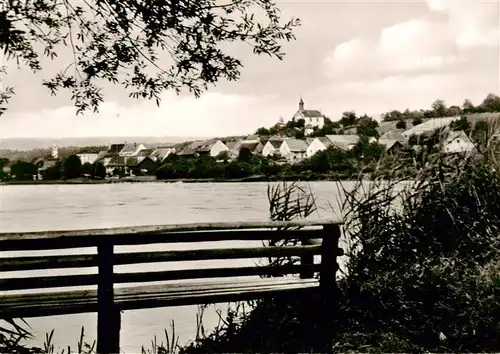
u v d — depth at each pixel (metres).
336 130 102.19
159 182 118.31
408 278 5.66
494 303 5.13
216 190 75.06
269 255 5.27
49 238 4.49
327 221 5.38
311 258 5.68
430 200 6.59
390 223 6.45
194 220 34.62
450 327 5.10
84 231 4.59
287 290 5.27
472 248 6.39
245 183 94.31
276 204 6.82
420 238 6.45
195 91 5.44
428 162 6.92
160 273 4.88
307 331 5.35
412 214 6.57
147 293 5.04
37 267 4.50
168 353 5.62
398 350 4.87
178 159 126.44
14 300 4.68
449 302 5.37
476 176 6.84
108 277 4.66
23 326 8.80
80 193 83.12
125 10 4.95
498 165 6.91
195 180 113.62
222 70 5.33
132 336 7.51
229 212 40.44
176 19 4.98
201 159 120.44
